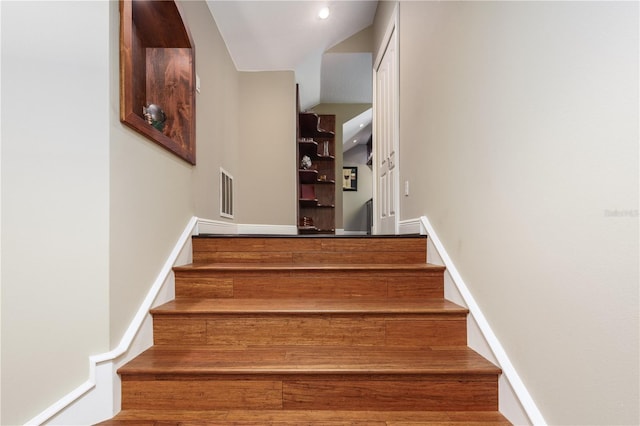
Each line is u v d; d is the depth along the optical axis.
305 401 1.13
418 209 2.11
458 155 1.49
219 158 2.78
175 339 1.37
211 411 1.11
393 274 1.63
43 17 1.00
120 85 1.19
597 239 0.74
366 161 8.28
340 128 6.05
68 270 1.02
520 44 1.02
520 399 0.99
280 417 1.09
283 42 3.45
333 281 1.65
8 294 0.93
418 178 2.11
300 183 5.33
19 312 0.94
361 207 8.25
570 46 0.82
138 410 1.12
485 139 1.25
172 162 1.71
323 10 3.19
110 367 1.08
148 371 1.13
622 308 0.68
